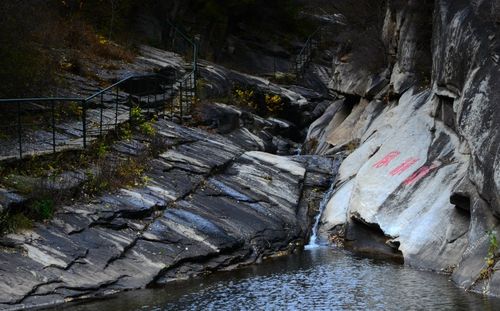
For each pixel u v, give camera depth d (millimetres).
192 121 21328
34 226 11453
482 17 13117
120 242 11852
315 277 11812
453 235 12250
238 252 13102
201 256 12320
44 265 10539
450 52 14281
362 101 23797
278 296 10562
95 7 28438
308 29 40188
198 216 13672
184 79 24766
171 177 15328
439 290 10664
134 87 22156
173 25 32219
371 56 23422
